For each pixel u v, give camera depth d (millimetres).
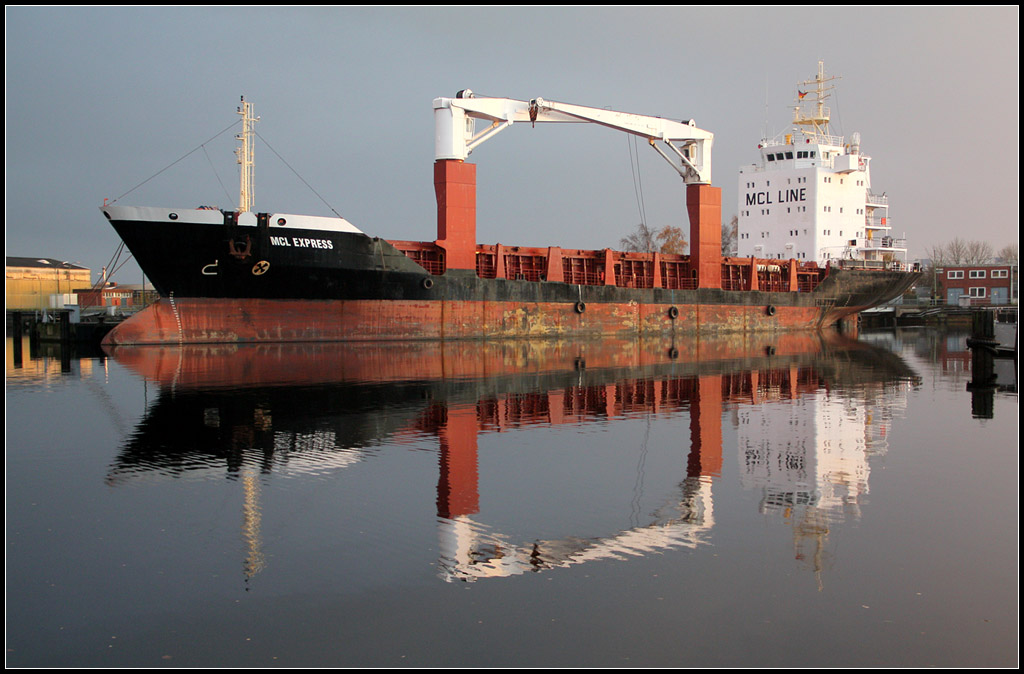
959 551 10180
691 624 8266
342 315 42656
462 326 45719
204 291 40062
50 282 98500
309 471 14344
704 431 18250
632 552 10211
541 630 8164
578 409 21250
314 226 40031
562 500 12555
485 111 44750
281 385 25375
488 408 21250
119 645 7926
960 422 19391
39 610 8625
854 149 66625
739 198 69188
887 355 38938
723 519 11562
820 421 19531
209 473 14195
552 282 48844
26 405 21500
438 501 12484
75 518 11586
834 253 65375
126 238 37625
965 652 7676
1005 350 34125
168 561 9945
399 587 9156
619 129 49344
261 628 8234
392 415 20078
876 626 8203
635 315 52125
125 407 21156
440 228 45531
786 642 7898
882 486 13328
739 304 56469
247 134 44469
